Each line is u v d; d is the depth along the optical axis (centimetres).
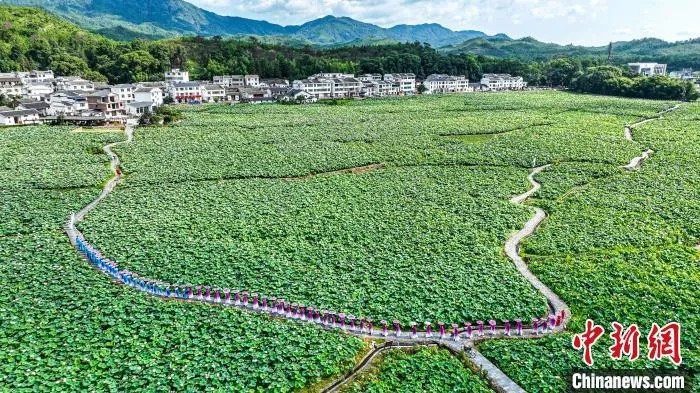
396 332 4078
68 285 4688
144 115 13250
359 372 3619
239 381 3425
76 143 10606
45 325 4028
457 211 6875
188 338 3894
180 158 9575
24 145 10288
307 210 6888
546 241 5822
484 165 9325
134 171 8794
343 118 14238
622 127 12544
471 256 5434
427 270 5078
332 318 4197
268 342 3856
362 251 5575
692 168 8656
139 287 4762
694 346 3838
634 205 6925
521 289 4691
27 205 6938
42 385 3344
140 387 3353
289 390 3406
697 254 5469
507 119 13762
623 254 5469
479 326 4147
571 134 11538
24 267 5019
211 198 7344
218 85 19850
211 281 4831
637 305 4375
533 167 9212
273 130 12425
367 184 8169
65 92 15812
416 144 10838
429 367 3619
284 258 5359
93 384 3378
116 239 5794
